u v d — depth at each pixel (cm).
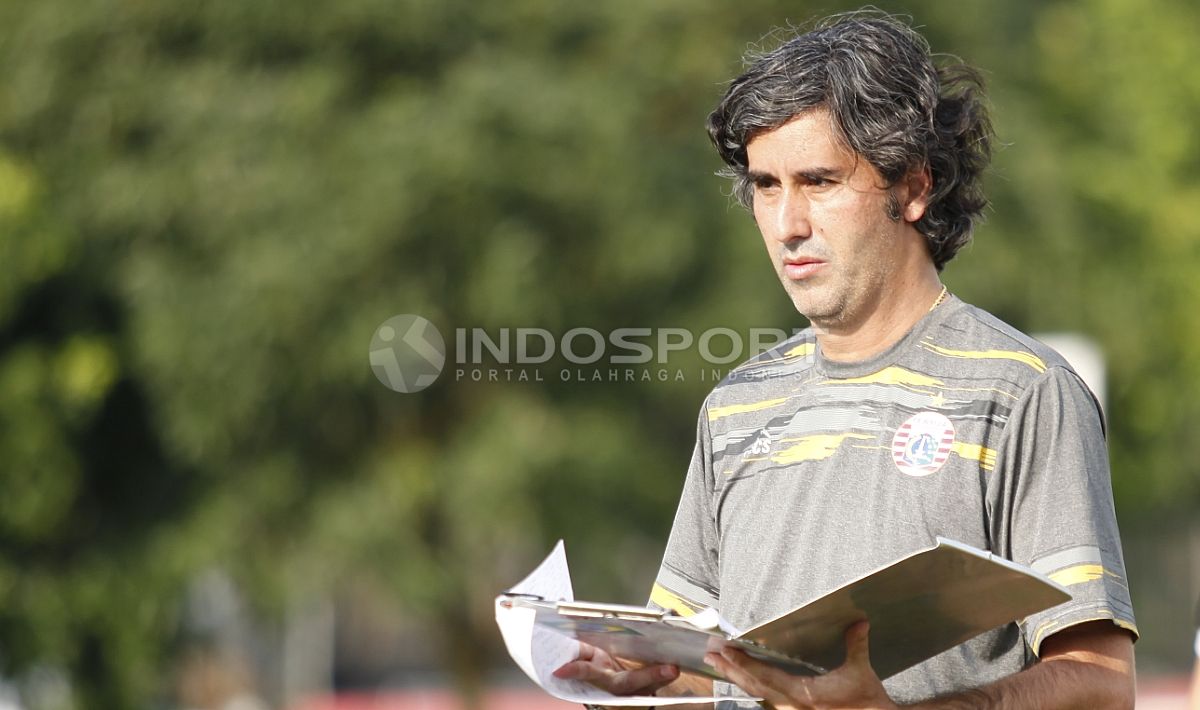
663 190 3102
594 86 3073
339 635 7412
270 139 3050
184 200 3072
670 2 3131
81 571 3384
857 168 885
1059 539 831
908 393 891
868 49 889
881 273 900
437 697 7175
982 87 979
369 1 3011
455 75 3072
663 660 891
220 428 3134
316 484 3241
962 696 817
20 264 3177
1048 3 4109
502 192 3016
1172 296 4269
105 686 3534
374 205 2969
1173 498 5241
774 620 780
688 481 1003
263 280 2995
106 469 3478
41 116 3177
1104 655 822
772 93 891
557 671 907
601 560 3275
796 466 916
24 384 3269
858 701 806
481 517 3106
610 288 3127
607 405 3152
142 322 3159
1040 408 854
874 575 746
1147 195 4147
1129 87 4481
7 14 3186
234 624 3825
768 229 916
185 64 3138
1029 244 3441
